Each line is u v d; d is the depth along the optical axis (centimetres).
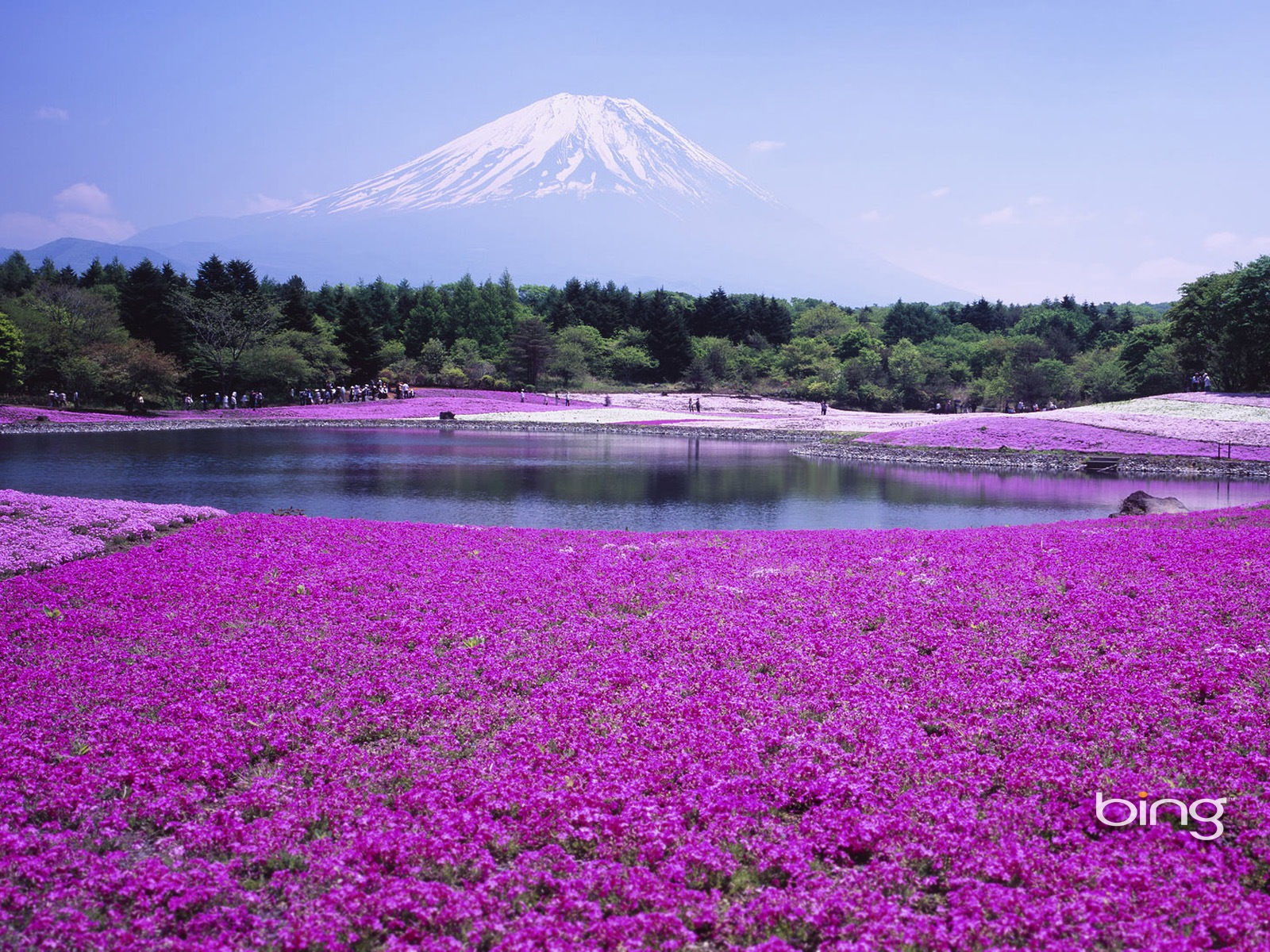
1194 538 2094
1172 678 1151
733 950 634
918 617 1473
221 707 1109
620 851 770
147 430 6406
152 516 2402
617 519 3077
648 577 1797
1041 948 627
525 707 1103
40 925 657
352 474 4219
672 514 3197
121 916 692
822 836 789
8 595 1603
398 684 1190
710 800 850
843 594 1630
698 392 12131
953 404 10506
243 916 689
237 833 806
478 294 14050
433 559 1981
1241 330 7225
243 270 11069
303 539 2195
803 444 6238
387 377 10944
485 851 766
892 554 2020
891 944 630
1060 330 13212
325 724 1066
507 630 1436
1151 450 5197
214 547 2062
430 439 6316
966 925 645
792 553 2061
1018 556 1956
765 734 999
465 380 11625
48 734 1021
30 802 867
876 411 10500
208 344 8925
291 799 875
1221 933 636
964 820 795
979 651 1295
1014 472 4809
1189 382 8369
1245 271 7394
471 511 3203
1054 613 1480
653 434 7175
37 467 4134
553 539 2280
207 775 928
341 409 8475
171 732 1018
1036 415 6900
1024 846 765
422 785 890
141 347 8056
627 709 1081
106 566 1850
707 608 1540
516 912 687
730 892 719
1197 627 1362
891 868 729
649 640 1361
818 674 1204
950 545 2130
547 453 5469
